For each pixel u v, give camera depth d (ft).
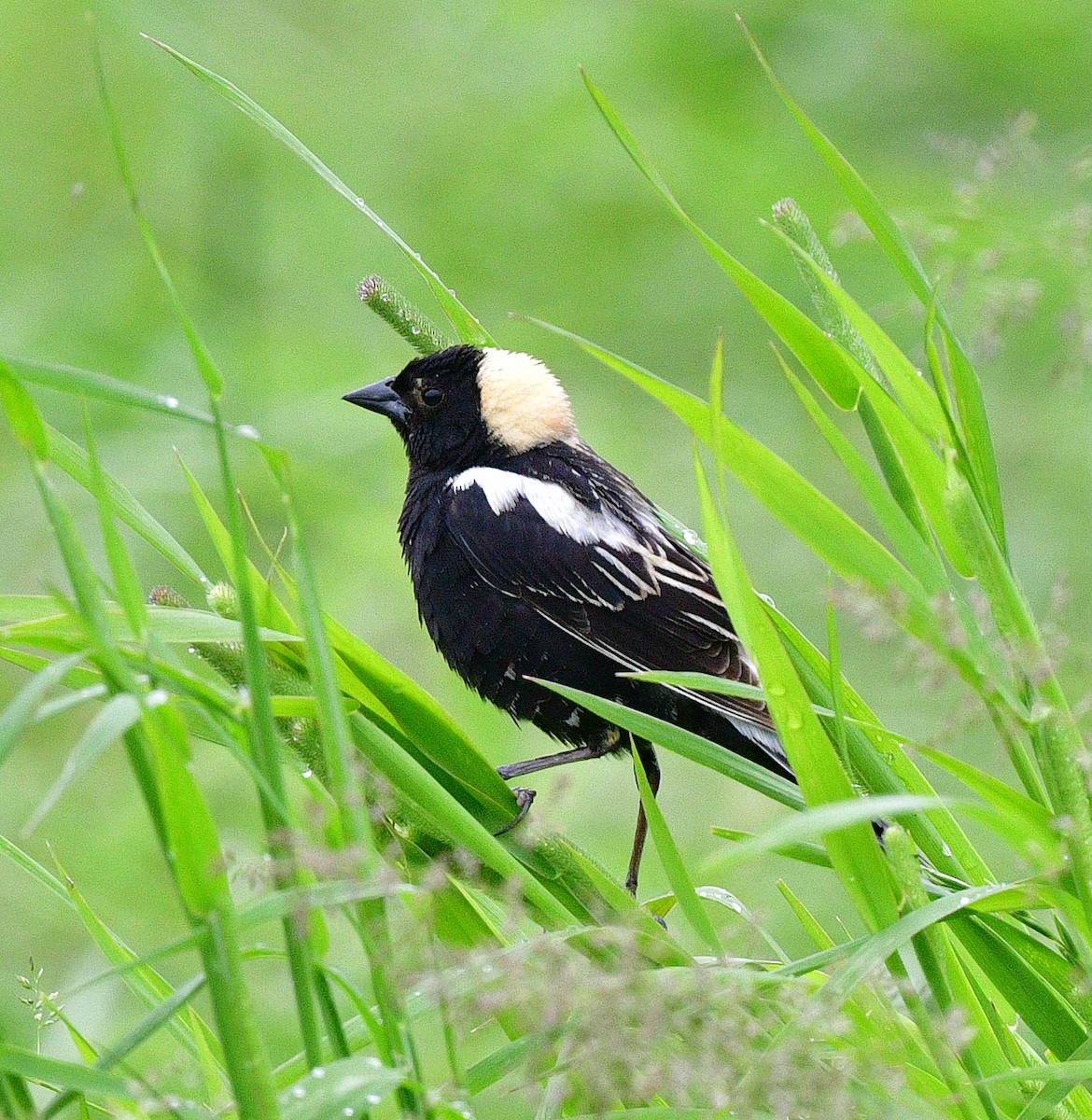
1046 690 14.84
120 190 55.26
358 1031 16.44
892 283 50.47
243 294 54.75
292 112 58.13
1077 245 16.37
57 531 11.90
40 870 17.99
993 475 16.48
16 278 51.72
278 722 17.19
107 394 12.62
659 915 19.61
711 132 56.03
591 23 57.62
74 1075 12.20
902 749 18.57
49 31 56.18
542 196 58.90
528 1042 14.28
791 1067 12.44
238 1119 12.30
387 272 57.00
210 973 12.14
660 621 30.04
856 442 55.52
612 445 52.95
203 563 47.21
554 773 43.16
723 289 57.52
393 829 17.62
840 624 47.26
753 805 42.86
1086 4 55.21
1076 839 14.37
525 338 57.31
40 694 11.53
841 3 56.95
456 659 31.81
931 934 15.19
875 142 56.18
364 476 48.44
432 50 60.13
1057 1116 15.66
